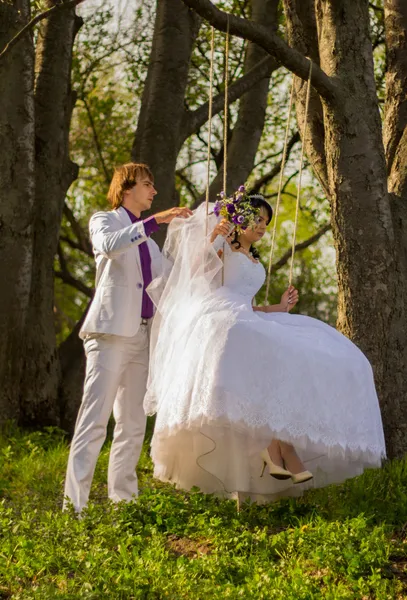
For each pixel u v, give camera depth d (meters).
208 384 4.73
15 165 8.85
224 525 5.12
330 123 6.59
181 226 5.39
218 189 11.22
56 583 4.33
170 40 10.38
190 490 5.51
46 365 9.62
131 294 5.48
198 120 10.75
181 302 5.20
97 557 4.43
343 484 5.72
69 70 10.05
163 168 10.20
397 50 7.15
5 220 8.84
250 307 5.09
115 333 5.38
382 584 4.18
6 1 8.67
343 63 6.56
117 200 5.72
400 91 7.11
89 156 17.33
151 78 10.55
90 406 5.44
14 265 8.91
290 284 5.62
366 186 6.50
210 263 5.28
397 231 6.69
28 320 9.59
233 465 5.18
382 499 5.46
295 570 4.31
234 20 5.80
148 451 7.77
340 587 4.17
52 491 6.37
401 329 6.53
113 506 5.30
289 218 20.03
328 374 4.88
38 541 4.73
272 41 6.07
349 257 6.54
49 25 9.83
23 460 7.44
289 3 7.31
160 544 4.82
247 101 11.59
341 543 4.54
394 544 4.64
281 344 4.82
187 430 4.98
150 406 5.20
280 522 5.23
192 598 4.06
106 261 5.56
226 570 4.41
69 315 24.33
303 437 4.73
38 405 9.49
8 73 8.77
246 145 11.47
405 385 6.49
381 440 5.08
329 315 18.97
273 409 4.70
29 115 8.91
